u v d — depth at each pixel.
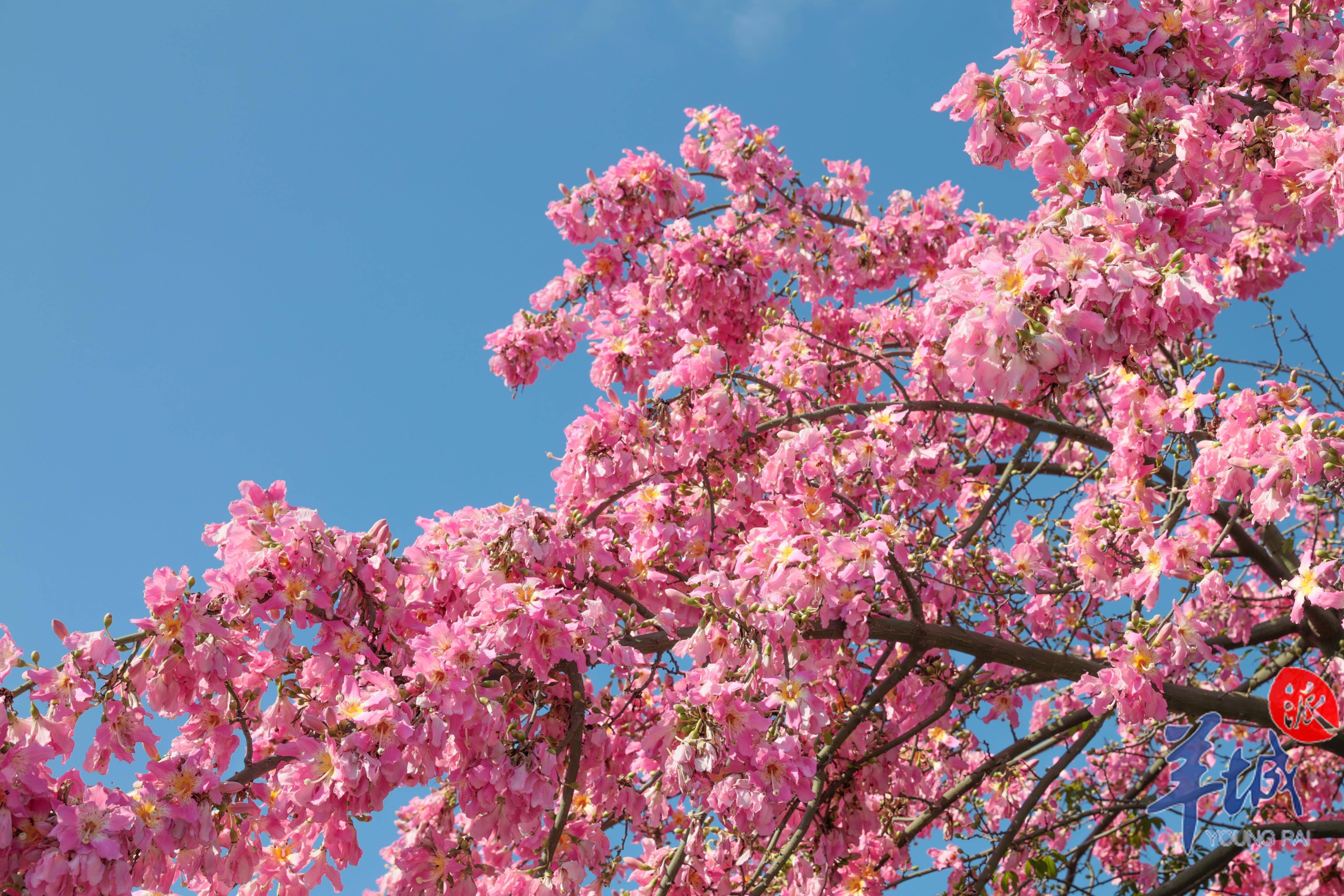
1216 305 2.89
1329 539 4.44
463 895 3.72
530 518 3.69
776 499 4.29
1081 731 5.23
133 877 2.67
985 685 5.33
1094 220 2.98
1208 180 3.60
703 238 6.10
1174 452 4.32
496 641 3.30
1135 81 3.53
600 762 3.99
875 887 4.78
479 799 3.28
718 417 4.37
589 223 6.40
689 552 4.39
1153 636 3.65
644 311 5.55
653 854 3.96
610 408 4.38
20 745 2.63
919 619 4.30
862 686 4.65
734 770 3.35
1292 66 3.69
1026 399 2.92
